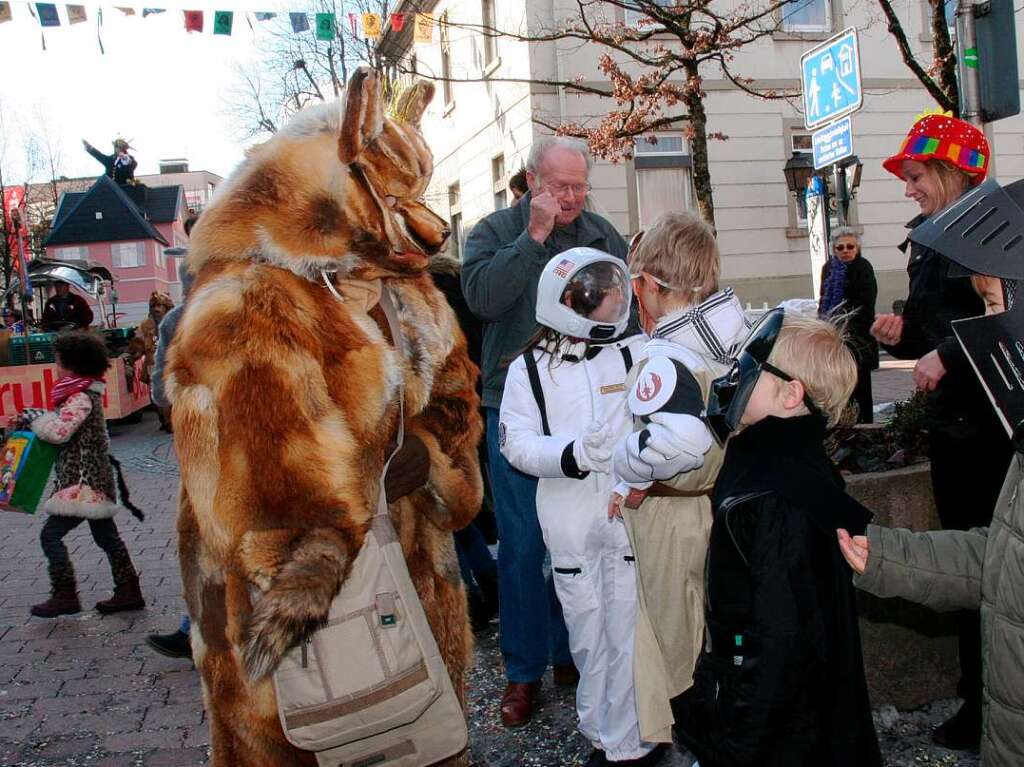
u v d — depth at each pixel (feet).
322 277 7.57
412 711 7.26
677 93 35.32
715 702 7.30
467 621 8.91
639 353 10.39
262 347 7.09
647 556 9.35
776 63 54.08
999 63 13.50
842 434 11.67
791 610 6.89
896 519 10.89
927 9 54.54
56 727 12.23
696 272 9.11
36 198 144.46
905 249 10.93
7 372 39.55
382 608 7.29
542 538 11.69
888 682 10.96
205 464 7.09
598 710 9.97
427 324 8.48
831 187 36.83
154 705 12.91
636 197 52.47
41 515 25.52
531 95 51.29
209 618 7.78
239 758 7.75
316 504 7.03
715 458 9.30
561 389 10.25
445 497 8.55
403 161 7.86
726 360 8.99
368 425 7.49
